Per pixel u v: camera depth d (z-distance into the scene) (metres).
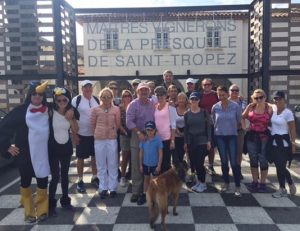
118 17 9.33
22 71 6.13
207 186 4.53
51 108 3.56
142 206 3.82
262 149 4.21
